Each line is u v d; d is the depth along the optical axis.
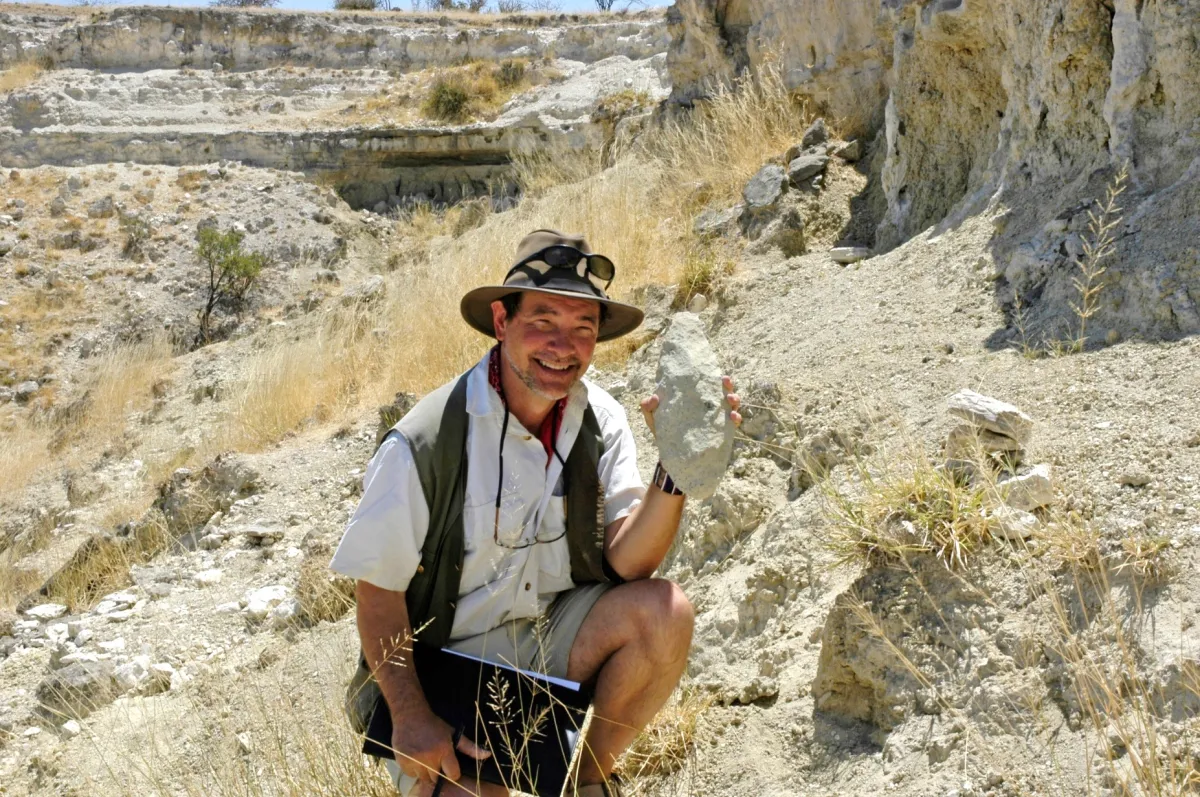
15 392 17.17
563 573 2.97
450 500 2.80
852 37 8.34
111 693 5.25
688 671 3.83
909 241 5.96
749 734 3.37
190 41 30.67
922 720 3.02
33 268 20.83
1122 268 4.21
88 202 23.20
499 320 2.88
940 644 3.12
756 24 9.97
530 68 27.81
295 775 3.76
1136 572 2.98
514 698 2.83
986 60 5.94
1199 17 4.39
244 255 20.52
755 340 5.83
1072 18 4.88
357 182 26.08
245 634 5.58
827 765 3.15
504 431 2.84
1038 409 3.84
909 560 3.32
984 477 3.31
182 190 23.66
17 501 10.90
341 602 5.38
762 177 7.50
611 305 2.94
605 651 2.93
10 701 5.46
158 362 13.13
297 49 30.75
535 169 15.66
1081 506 3.29
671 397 2.87
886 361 4.76
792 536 3.99
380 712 2.85
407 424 2.80
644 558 2.95
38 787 4.64
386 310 10.10
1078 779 2.65
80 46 30.11
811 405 4.73
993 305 4.76
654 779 3.38
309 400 8.71
